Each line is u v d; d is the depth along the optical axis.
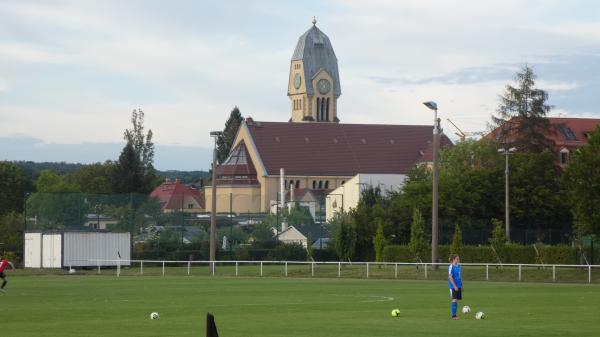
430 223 144.25
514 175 154.50
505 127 194.50
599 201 107.88
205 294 75.25
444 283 94.25
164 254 142.88
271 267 134.88
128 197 147.12
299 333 44.72
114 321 50.69
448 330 46.19
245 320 51.53
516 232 144.75
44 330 45.91
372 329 46.66
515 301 66.94
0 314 55.41
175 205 163.38
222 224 169.12
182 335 43.44
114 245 136.75
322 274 111.31
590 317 53.69
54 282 95.75
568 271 103.69
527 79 195.50
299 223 185.12
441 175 156.75
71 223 144.00
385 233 145.00
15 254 141.00
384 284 92.12
